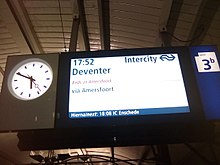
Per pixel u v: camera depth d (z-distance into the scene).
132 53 3.04
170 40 4.46
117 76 2.86
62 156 6.33
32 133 2.69
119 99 2.70
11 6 4.07
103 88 2.78
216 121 2.63
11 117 2.69
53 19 4.45
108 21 4.48
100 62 2.98
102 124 2.55
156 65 2.95
